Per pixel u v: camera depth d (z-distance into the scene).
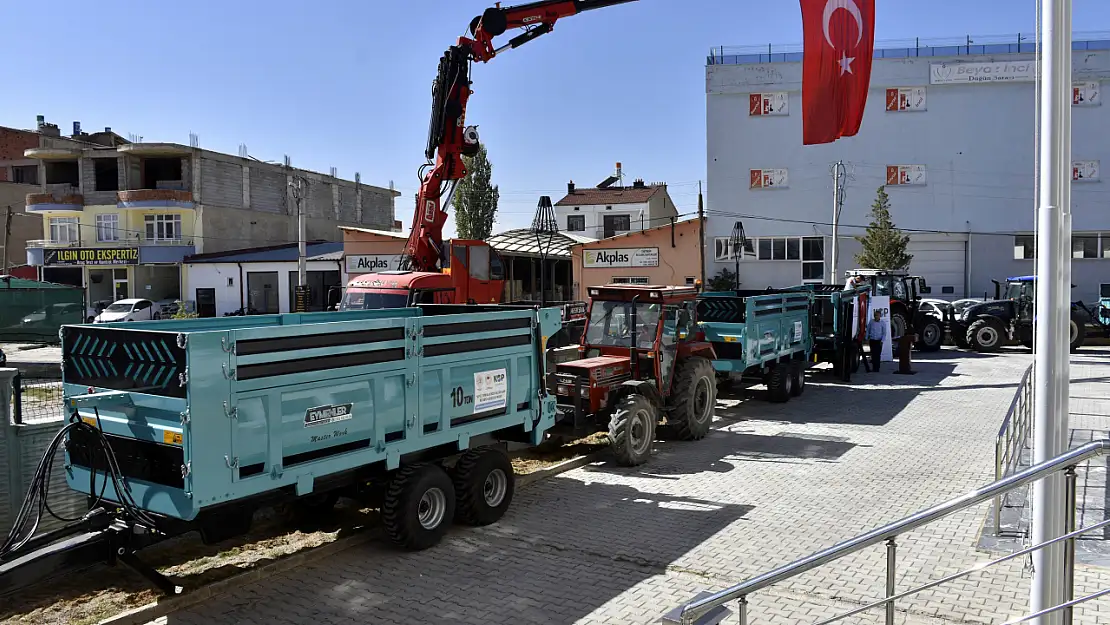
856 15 9.15
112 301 44.47
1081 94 35.19
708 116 37.88
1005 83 35.44
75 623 5.36
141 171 44.88
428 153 15.48
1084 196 35.31
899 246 32.44
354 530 7.33
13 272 46.59
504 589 6.09
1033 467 3.28
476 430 7.44
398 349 6.59
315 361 5.87
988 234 35.84
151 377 5.30
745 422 13.03
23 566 4.89
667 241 30.88
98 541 5.27
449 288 15.13
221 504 5.52
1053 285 4.55
